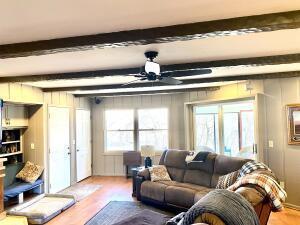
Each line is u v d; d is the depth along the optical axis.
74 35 2.60
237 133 6.38
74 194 6.18
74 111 7.42
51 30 2.45
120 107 8.30
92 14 2.11
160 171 5.65
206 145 7.14
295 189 4.88
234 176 4.41
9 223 4.38
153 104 8.09
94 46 2.62
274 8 2.08
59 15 2.11
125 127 8.32
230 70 4.49
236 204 2.12
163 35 2.41
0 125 5.01
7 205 5.15
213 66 3.79
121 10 2.04
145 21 2.29
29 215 4.47
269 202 2.68
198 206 2.10
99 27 2.40
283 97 5.05
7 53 2.82
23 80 4.61
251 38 2.79
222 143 6.71
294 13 2.12
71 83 5.61
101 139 8.39
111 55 3.36
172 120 7.94
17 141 6.02
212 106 7.00
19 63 3.70
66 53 3.19
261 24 2.19
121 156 8.25
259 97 5.37
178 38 2.43
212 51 3.29
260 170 3.72
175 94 7.92
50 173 6.32
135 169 6.04
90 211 5.02
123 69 4.16
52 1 1.85
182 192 4.77
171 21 2.30
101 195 6.09
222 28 2.28
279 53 3.46
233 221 1.94
